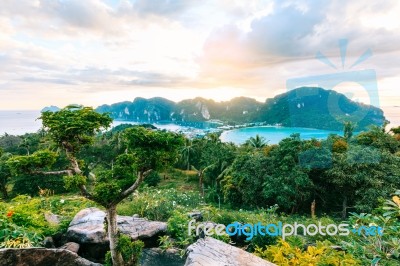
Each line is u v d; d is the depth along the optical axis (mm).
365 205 15367
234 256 3664
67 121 3664
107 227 4355
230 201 22594
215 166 31453
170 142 3787
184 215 6500
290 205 17891
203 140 42344
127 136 3783
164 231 5984
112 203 3949
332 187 18875
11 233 4855
